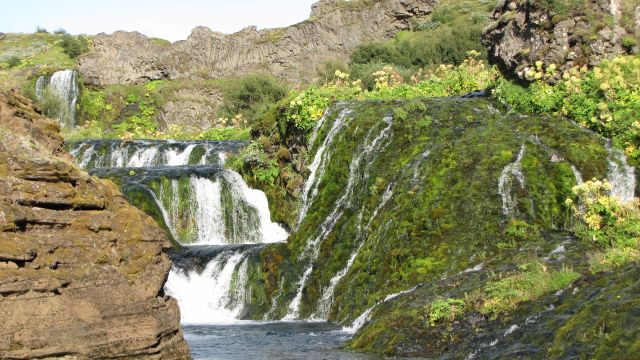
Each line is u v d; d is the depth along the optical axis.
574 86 20.77
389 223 18.38
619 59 20.62
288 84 54.47
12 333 8.75
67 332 9.19
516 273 13.94
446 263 16.56
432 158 19.58
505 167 18.66
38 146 10.49
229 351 13.79
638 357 9.07
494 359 10.86
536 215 17.47
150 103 52.81
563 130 19.78
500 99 22.34
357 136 21.73
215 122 50.75
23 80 50.75
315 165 22.59
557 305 11.69
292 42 59.16
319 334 15.69
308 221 20.84
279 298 19.14
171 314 10.71
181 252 21.20
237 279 19.84
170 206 23.53
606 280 11.70
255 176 24.19
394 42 55.81
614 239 15.09
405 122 21.23
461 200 17.95
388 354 12.70
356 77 48.09
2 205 9.27
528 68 22.44
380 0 59.56
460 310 12.88
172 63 57.44
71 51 63.91
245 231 23.78
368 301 16.81
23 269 9.11
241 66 58.56
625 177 18.14
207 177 24.22
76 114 50.72
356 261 18.36
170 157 30.50
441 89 28.02
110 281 9.96
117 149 31.12
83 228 10.12
